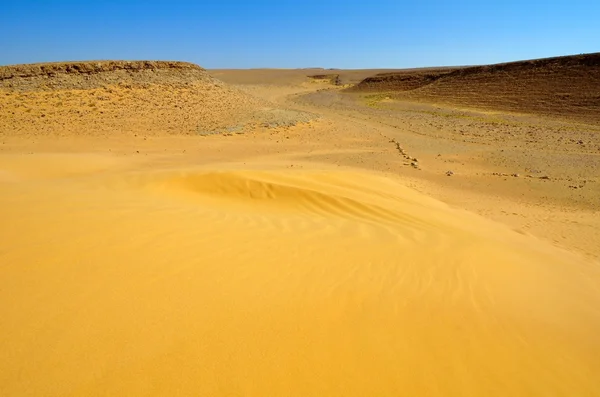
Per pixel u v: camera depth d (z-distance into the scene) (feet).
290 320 10.93
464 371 10.16
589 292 18.21
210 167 53.06
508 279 16.76
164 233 15.51
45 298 10.18
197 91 123.75
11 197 18.07
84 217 15.96
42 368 8.02
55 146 73.00
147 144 78.64
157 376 8.26
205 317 10.40
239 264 13.84
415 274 15.31
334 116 134.51
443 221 28.02
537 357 11.27
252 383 8.53
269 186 30.63
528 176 59.16
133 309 10.27
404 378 9.53
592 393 10.21
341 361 9.70
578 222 37.96
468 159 71.72
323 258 15.65
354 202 28.60
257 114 113.09
